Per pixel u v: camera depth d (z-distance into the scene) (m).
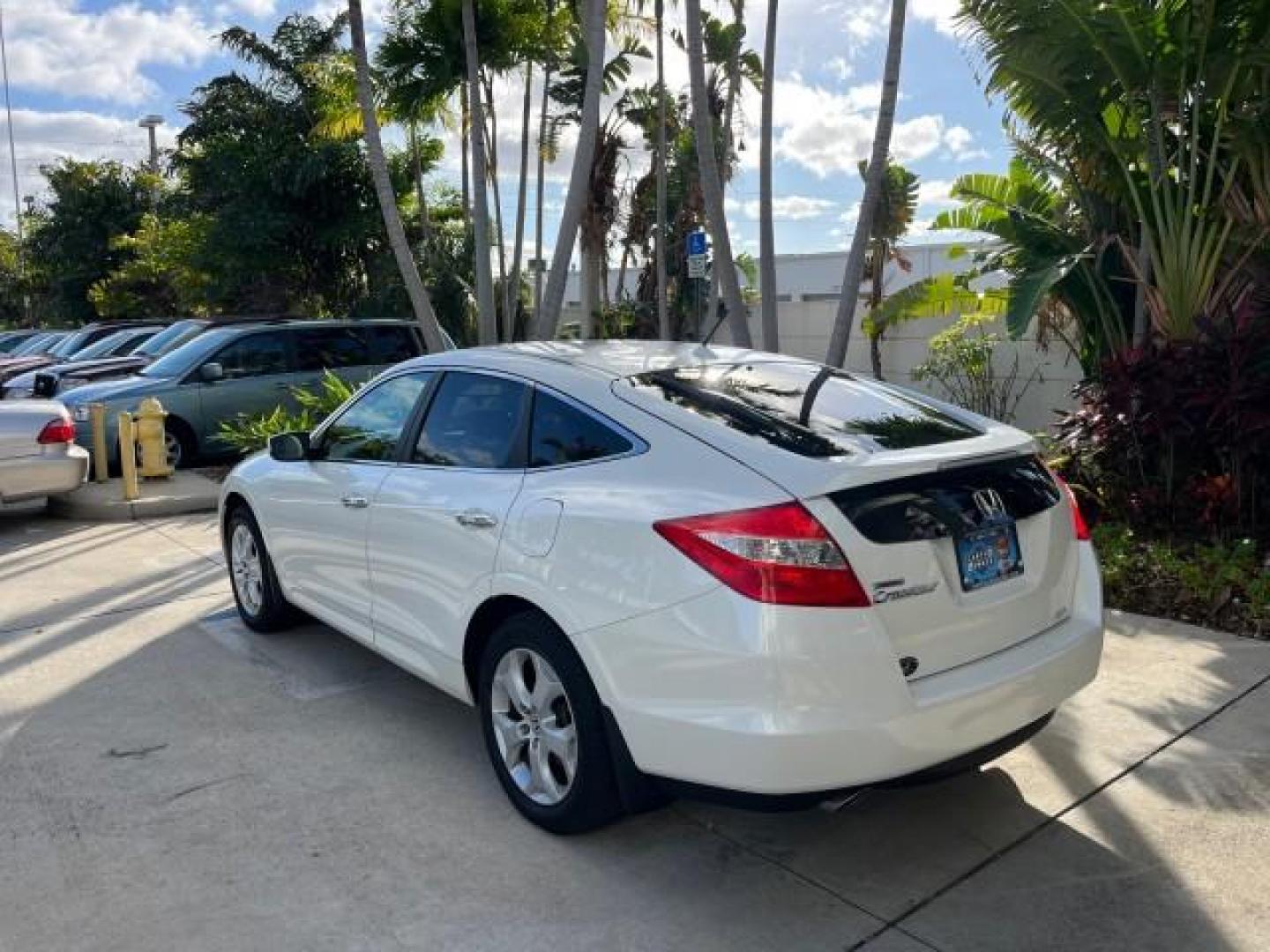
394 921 3.11
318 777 4.07
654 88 19.91
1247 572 5.82
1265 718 4.38
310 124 21.27
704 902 3.21
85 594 6.78
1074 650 3.42
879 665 2.90
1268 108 7.16
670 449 3.32
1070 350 10.45
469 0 12.25
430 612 4.08
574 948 2.98
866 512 2.99
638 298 23.91
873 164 8.98
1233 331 6.51
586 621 3.26
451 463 4.12
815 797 2.91
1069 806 3.74
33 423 8.70
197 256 21.84
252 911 3.17
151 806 3.84
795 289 31.22
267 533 5.39
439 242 20.36
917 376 12.20
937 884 3.29
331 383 11.29
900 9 8.68
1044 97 7.76
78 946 3.01
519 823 3.69
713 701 2.95
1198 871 3.32
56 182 34.94
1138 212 7.84
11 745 4.39
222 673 5.25
